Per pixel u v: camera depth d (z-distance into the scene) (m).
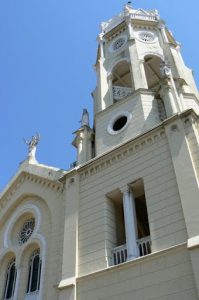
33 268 19.98
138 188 17.64
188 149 15.76
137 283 13.83
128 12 30.72
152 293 13.20
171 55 26.27
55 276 17.31
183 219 14.12
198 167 15.15
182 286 12.60
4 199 24.67
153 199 15.67
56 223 19.56
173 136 16.77
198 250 12.72
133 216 16.39
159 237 14.43
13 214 23.42
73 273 16.09
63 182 20.86
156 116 20.64
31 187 23.27
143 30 29.20
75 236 17.41
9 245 21.72
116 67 27.31
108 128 21.89
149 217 15.26
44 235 20.02
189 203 14.18
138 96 21.91
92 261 16.05
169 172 15.93
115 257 15.91
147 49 26.84
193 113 16.97
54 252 18.39
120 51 27.80
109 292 14.42
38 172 23.42
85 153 21.91
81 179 19.84
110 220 17.30
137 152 18.00
